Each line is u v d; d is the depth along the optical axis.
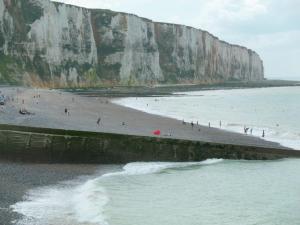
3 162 31.50
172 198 25.55
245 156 37.91
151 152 34.97
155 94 133.12
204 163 36.12
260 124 68.06
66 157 32.66
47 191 24.75
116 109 73.06
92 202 23.16
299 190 28.27
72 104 73.50
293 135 54.62
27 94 83.06
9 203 21.97
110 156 33.75
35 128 32.75
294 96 148.75
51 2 145.00
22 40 132.38
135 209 22.92
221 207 24.28
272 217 22.77
